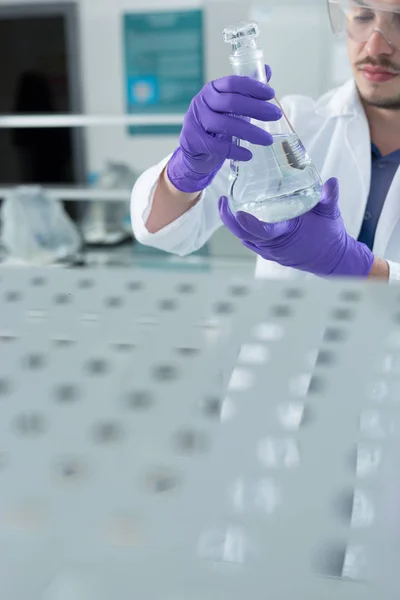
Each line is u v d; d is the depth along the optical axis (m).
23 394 0.37
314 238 1.15
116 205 3.18
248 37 1.00
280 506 0.29
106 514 0.29
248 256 2.82
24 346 0.42
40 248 2.89
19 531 0.29
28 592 0.26
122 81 4.35
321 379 0.37
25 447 0.33
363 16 1.11
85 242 3.07
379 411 0.35
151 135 4.33
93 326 0.44
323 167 1.41
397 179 1.33
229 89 1.00
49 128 4.53
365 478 0.31
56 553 0.27
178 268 2.79
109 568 0.27
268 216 1.03
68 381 0.38
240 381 0.38
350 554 0.28
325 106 1.46
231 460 0.32
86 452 0.33
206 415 0.35
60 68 4.45
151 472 0.31
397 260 1.38
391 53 1.11
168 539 0.28
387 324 0.42
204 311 0.46
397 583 0.26
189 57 4.18
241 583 0.26
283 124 1.12
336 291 0.47
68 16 4.29
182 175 1.17
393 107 1.23
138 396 0.37
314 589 0.25
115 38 4.27
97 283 0.51
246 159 1.01
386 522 0.29
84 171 4.50
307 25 3.08
